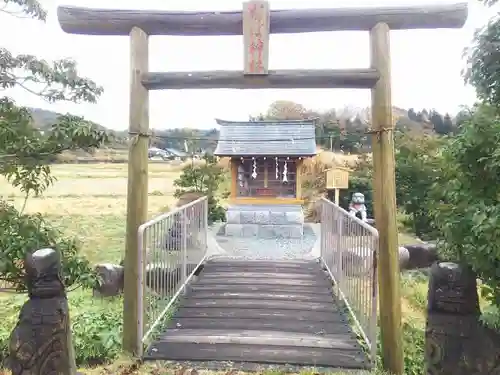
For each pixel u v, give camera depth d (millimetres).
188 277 5625
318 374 3467
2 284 3945
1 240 3490
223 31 4039
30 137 3746
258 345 3916
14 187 4449
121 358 3770
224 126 9781
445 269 2650
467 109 3703
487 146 3207
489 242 2949
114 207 12078
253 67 3936
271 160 9211
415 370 4582
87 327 4902
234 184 9344
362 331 4012
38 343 2574
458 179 3451
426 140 10188
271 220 9312
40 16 3898
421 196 9570
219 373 3490
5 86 3746
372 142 4008
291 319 4523
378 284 3969
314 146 9031
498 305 3395
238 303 4973
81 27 3971
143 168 4082
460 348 2555
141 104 4035
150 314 4066
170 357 3713
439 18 3773
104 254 8273
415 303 6633
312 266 6652
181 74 4004
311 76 3928
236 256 7410
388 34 3861
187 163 11633
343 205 12039
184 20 3965
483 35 3316
